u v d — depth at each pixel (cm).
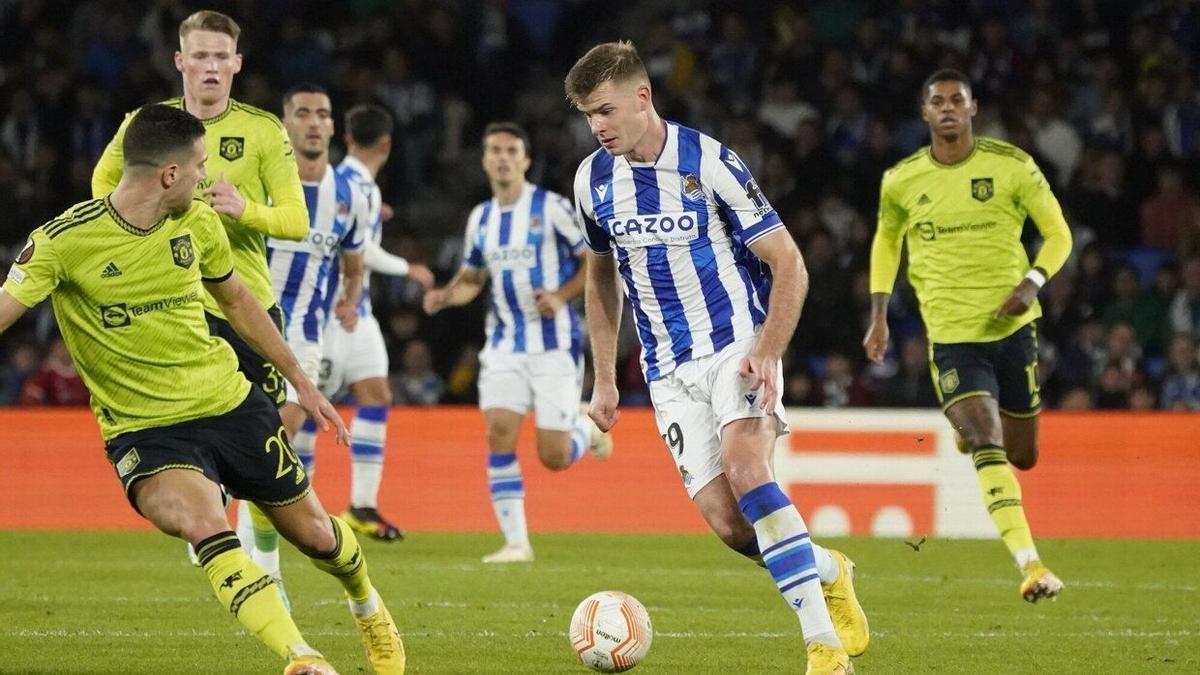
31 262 1828
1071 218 6375
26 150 6731
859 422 4681
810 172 6419
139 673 2156
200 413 1906
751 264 2092
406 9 7219
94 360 1891
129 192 1855
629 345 5744
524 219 3944
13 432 4747
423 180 6869
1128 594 3225
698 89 6919
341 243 3562
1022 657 2375
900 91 6669
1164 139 6475
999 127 6644
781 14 7100
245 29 7125
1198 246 6062
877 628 2684
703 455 2070
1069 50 6894
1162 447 4684
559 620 2744
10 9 7119
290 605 2884
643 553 4022
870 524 4659
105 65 7075
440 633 2581
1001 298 3161
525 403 3919
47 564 3622
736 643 2497
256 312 1994
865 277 5872
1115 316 5816
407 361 5753
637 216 2062
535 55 7331
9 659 2258
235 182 2602
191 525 1822
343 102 6938
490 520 4759
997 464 3019
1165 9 6975
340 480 4731
